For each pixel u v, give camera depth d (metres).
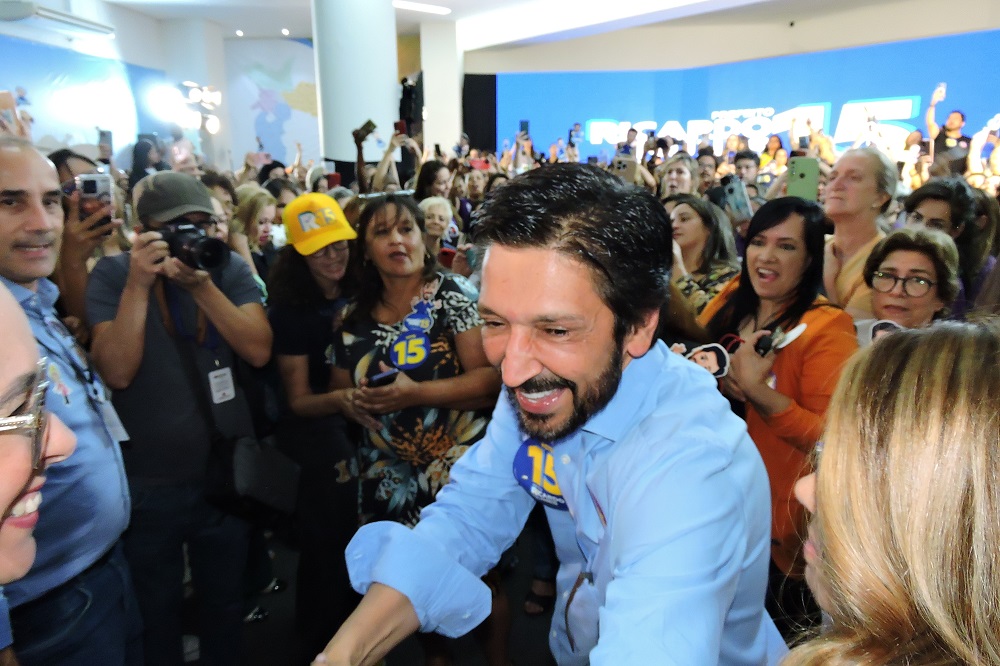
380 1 5.21
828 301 1.46
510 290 0.58
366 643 0.73
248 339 1.55
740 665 0.74
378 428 1.59
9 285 1.10
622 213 0.57
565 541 0.89
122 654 1.23
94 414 1.16
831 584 0.46
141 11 9.91
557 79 11.42
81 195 1.74
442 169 3.78
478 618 0.82
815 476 0.55
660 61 10.90
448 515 0.88
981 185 6.07
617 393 0.70
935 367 0.42
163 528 1.48
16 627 1.05
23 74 7.47
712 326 1.71
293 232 1.72
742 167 5.52
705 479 0.61
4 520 0.59
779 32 9.56
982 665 0.38
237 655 1.63
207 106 9.77
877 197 1.86
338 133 5.31
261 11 10.02
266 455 1.53
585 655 0.84
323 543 1.67
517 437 0.88
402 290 1.62
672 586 0.58
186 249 1.38
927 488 0.40
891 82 8.07
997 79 7.01
